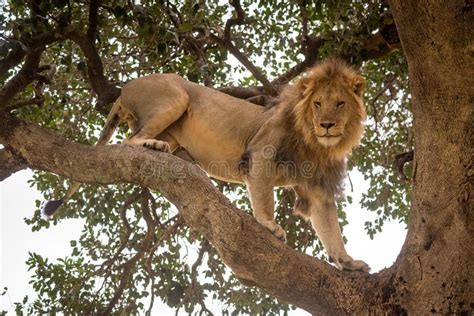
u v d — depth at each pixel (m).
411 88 9.41
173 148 12.59
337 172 11.73
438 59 8.88
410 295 9.55
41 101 14.82
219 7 17.25
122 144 10.92
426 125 9.42
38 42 13.19
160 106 12.09
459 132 9.20
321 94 11.17
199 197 10.19
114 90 14.37
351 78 11.40
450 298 9.28
